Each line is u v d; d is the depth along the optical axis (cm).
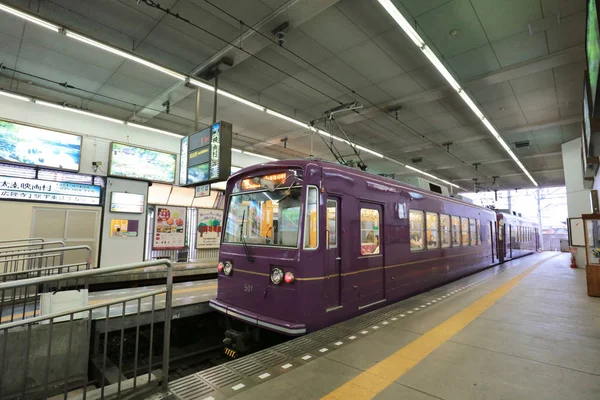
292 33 786
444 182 2700
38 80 1006
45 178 1034
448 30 759
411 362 350
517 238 1842
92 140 1135
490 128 1324
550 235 3888
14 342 349
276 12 695
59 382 371
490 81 974
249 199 532
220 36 792
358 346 394
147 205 1295
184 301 618
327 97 1131
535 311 565
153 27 765
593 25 350
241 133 1539
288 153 1944
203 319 650
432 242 796
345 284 501
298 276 436
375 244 584
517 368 337
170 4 685
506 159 1941
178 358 557
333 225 494
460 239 972
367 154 1853
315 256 450
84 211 1107
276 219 483
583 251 1263
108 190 1164
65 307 385
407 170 2275
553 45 812
